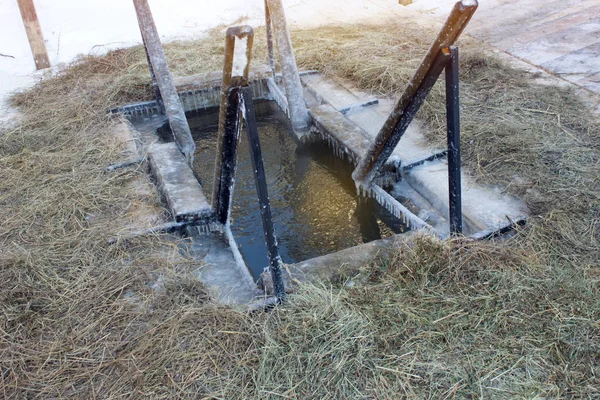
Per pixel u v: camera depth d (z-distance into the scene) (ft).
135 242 11.20
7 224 11.80
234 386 8.10
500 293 9.20
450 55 9.07
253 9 23.70
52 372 8.50
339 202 13.50
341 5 23.70
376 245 10.54
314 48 19.75
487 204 11.85
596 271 9.62
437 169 13.30
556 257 10.04
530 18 20.97
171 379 8.19
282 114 17.67
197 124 17.42
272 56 17.99
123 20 22.58
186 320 9.14
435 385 7.91
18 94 17.79
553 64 17.31
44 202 12.41
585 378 7.91
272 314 9.14
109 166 13.76
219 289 10.30
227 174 10.65
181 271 10.54
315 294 9.28
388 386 7.93
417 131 14.78
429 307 9.12
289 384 8.04
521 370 8.07
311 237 12.42
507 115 14.71
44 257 10.80
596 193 11.64
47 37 21.49
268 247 9.00
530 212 11.45
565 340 8.41
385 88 17.15
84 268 10.53
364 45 19.56
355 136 14.28
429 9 22.70
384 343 8.52
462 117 14.78
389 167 13.10
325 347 8.48
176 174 12.93
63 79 18.60
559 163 12.69
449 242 10.05
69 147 14.69
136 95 17.62
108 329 9.21
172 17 23.04
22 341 9.04
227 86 8.46
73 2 23.34
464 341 8.53
